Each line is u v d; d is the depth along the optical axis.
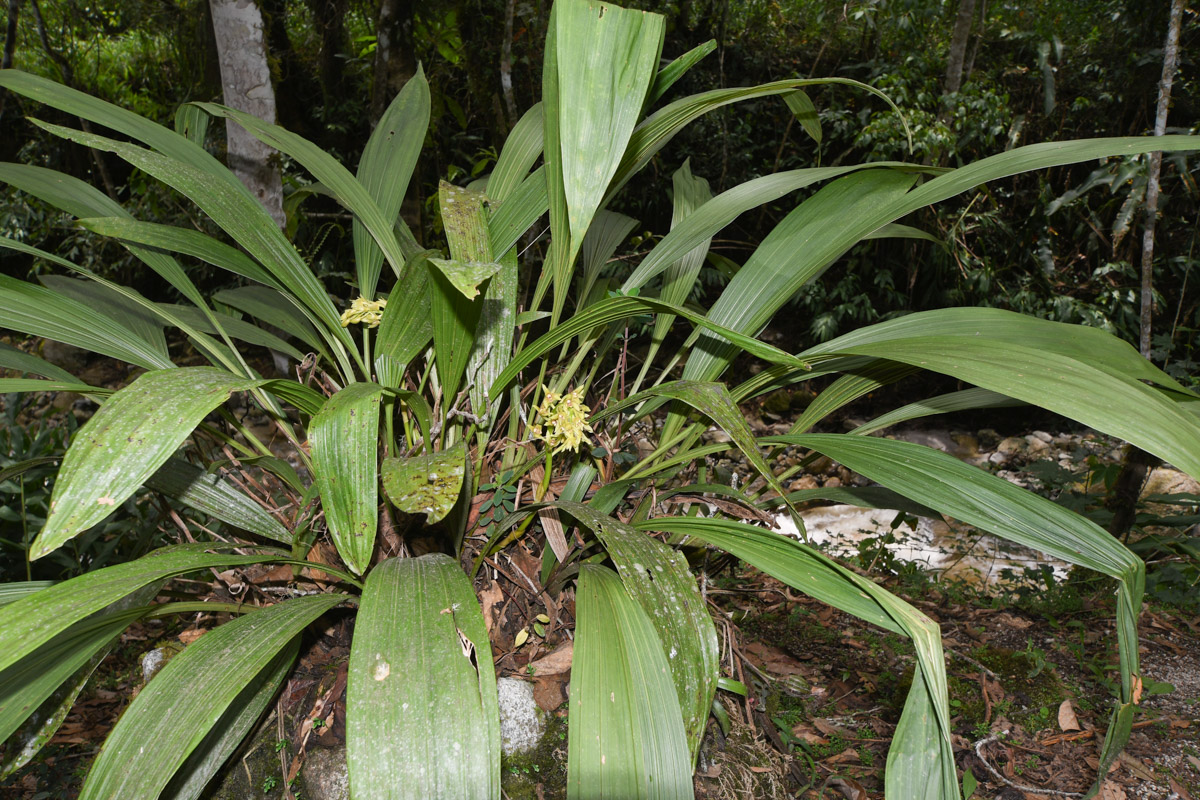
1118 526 2.62
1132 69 5.14
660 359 5.10
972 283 4.89
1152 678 2.12
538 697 1.34
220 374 0.99
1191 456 0.85
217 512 1.37
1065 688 2.05
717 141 5.49
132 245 1.45
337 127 5.40
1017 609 2.52
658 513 1.52
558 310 1.36
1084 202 5.07
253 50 2.55
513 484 1.46
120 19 5.59
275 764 1.32
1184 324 4.83
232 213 1.37
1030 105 5.55
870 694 1.97
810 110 1.57
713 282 5.58
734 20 5.76
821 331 5.02
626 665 0.98
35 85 1.33
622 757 0.91
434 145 4.60
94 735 1.90
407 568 1.06
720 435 4.58
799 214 1.49
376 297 1.62
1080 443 4.70
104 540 2.46
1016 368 1.01
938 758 0.92
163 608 1.20
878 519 3.71
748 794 1.38
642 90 1.04
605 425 1.58
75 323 1.25
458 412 1.29
